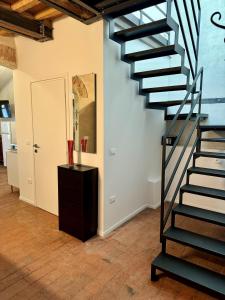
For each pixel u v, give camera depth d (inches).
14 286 74.6
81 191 97.2
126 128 115.2
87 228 102.4
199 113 117.8
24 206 141.9
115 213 114.3
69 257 90.4
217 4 129.8
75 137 111.7
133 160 124.4
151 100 136.8
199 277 72.5
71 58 106.9
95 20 92.0
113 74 101.3
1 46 127.0
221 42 129.4
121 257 91.0
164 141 78.2
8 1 92.0
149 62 129.9
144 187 139.3
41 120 128.1
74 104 109.1
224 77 130.0
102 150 101.6
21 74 134.7
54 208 129.8
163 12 130.1
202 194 90.1
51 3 80.6
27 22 102.0
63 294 71.5
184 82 143.0
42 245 98.6
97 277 79.4
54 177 126.6
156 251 95.5
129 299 70.1
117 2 80.2
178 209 90.6
